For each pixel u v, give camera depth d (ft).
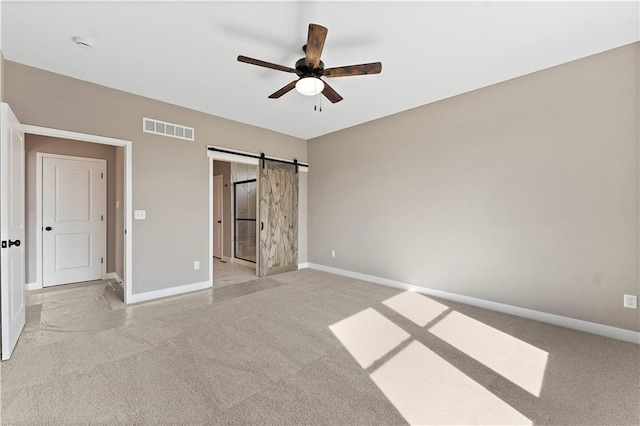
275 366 6.93
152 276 12.10
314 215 18.43
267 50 8.63
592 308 8.86
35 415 5.25
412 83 10.69
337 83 10.68
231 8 6.83
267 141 16.48
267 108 13.17
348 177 16.28
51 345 7.90
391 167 14.15
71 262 14.44
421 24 7.41
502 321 9.75
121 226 14.46
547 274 9.68
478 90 11.16
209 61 9.20
